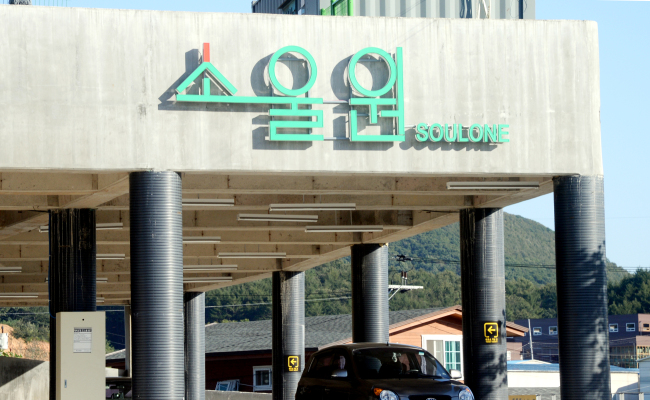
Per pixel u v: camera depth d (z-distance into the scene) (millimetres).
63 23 14320
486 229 19641
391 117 15383
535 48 16047
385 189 17750
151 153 14445
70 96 14242
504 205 19641
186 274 33062
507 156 15797
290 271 30828
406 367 14758
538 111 15953
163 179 14445
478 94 15750
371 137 15156
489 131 15602
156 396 13992
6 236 21703
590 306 15734
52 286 17812
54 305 17703
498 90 15828
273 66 14836
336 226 21453
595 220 15938
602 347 15656
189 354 35531
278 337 30547
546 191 17922
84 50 14352
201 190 17000
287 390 30234
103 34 14445
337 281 99875
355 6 20609
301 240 24516
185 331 35719
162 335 14164
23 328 92812
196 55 14742
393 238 24688
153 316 14188
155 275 14258
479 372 19047
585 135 16062
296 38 15141
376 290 24891
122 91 14430
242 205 19422
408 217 22578
